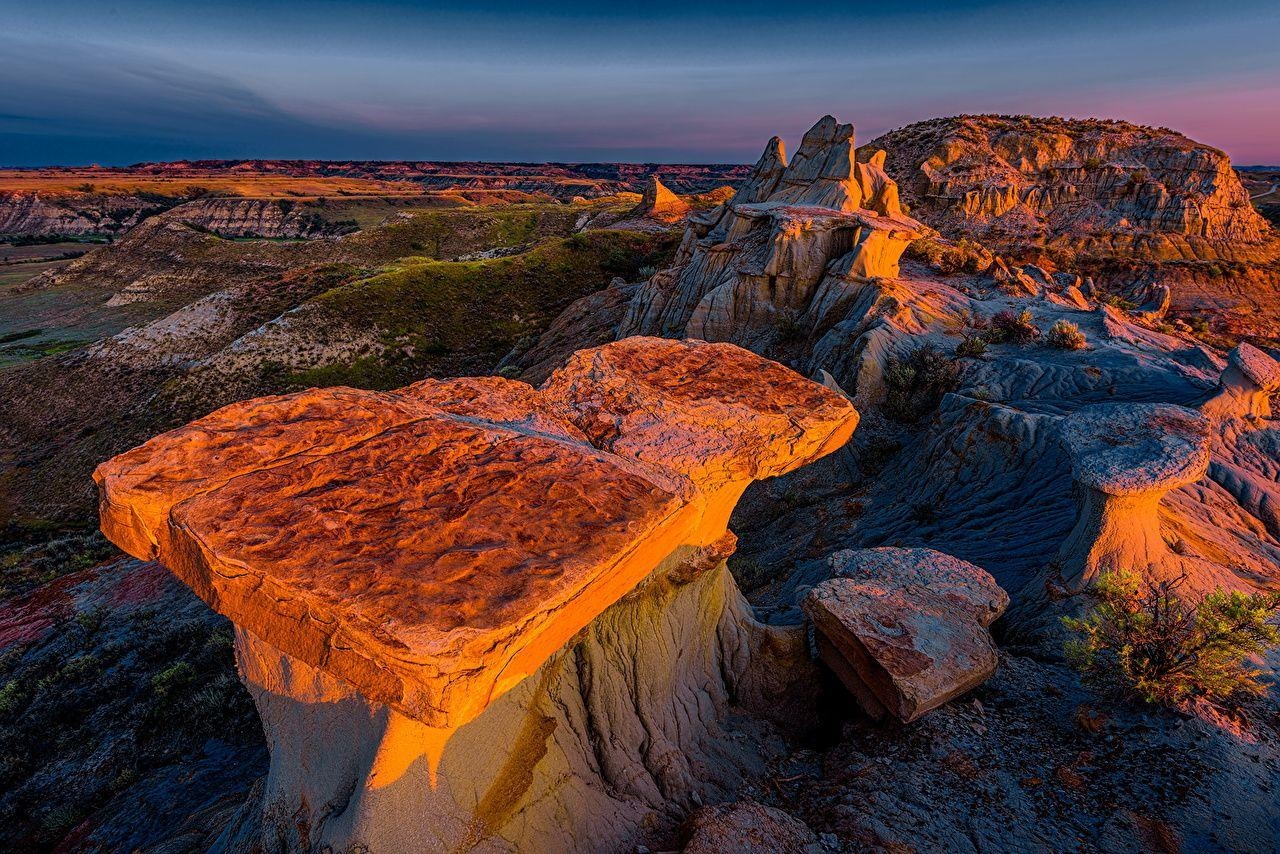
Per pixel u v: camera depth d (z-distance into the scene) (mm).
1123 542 12359
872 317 34812
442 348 72625
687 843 7516
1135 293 81000
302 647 4574
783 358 39094
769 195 55625
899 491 24297
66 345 104125
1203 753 8797
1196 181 96750
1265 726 9438
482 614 4348
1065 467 19078
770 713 11266
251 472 5547
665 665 9977
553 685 8812
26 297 139750
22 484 54500
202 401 63375
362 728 7102
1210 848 7566
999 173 100125
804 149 53375
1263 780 8375
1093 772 8781
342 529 5031
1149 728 9344
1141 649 9883
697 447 7680
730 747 10281
